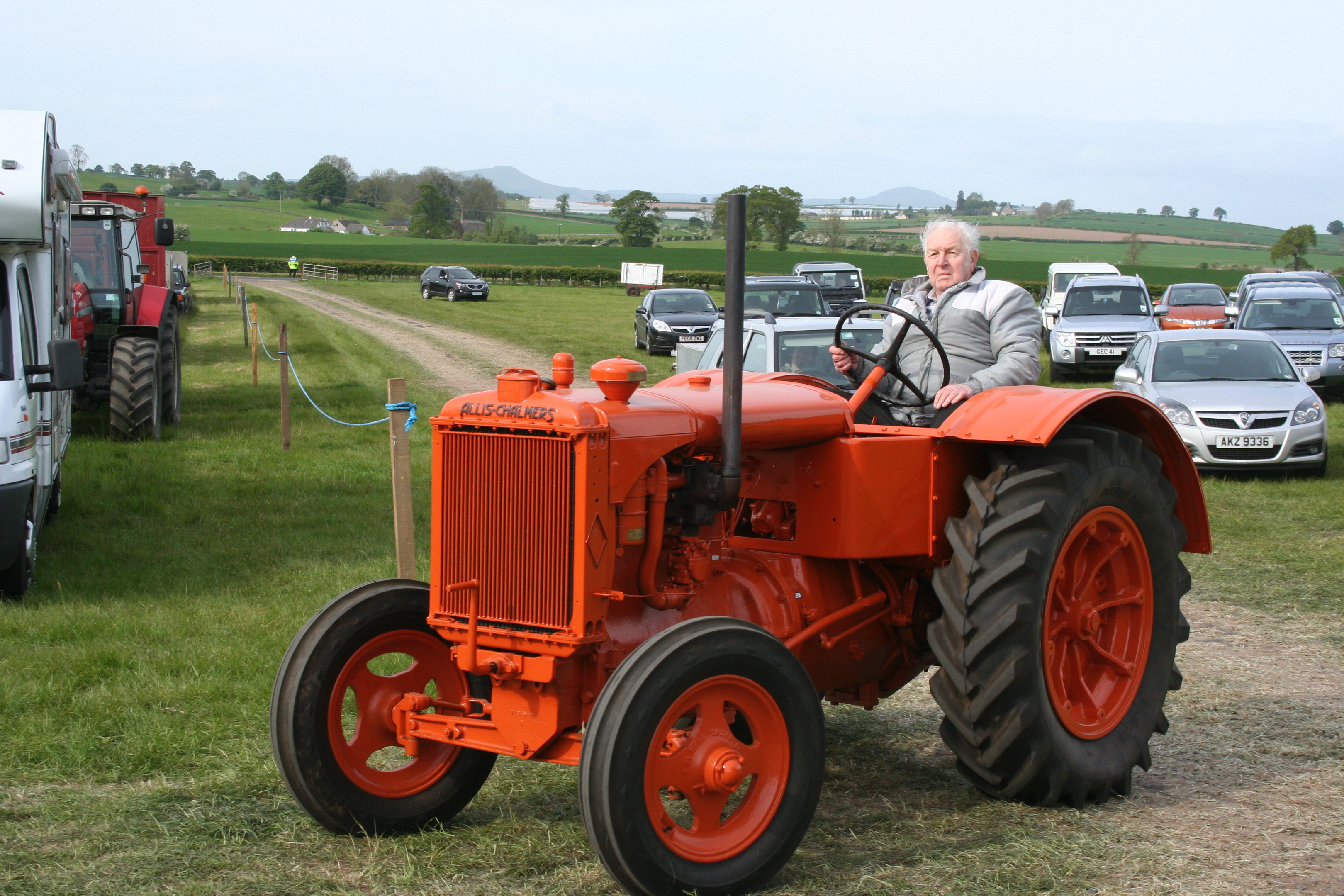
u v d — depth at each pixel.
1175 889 3.30
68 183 8.59
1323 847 3.61
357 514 9.65
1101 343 21.38
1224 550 8.30
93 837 3.71
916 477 3.88
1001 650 3.72
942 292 4.56
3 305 6.98
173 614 6.55
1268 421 11.14
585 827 3.12
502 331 31.58
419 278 70.75
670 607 3.59
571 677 3.40
